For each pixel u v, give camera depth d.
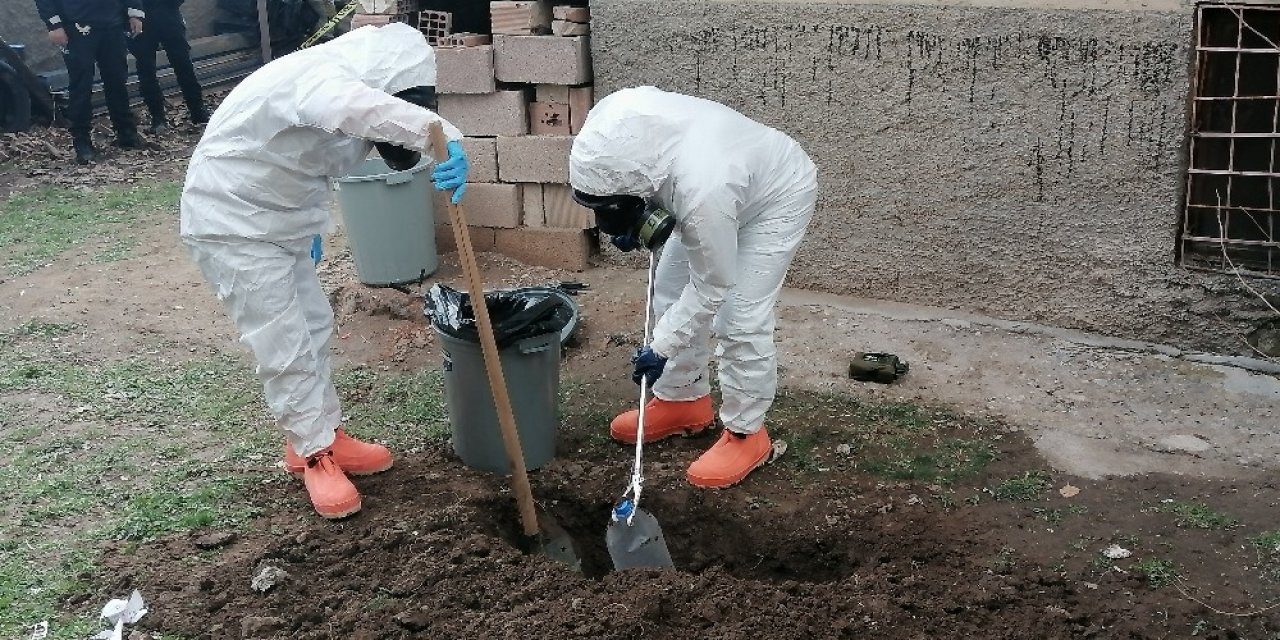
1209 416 5.29
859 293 6.67
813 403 5.56
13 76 11.24
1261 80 5.53
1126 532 4.44
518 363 4.78
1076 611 3.97
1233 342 5.81
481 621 3.88
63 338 6.52
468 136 7.24
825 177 6.50
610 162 4.13
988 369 5.82
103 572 4.24
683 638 3.80
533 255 7.37
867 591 4.07
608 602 3.95
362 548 4.35
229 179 4.27
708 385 5.31
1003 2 5.79
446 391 5.02
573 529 4.88
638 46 6.74
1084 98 5.74
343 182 6.70
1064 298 6.14
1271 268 5.66
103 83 11.09
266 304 4.44
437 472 5.03
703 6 6.50
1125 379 5.65
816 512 4.71
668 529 4.77
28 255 7.97
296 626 3.91
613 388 5.80
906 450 5.12
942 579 4.17
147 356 6.27
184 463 5.09
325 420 4.73
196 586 4.12
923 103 6.11
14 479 4.95
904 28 6.03
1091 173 5.84
